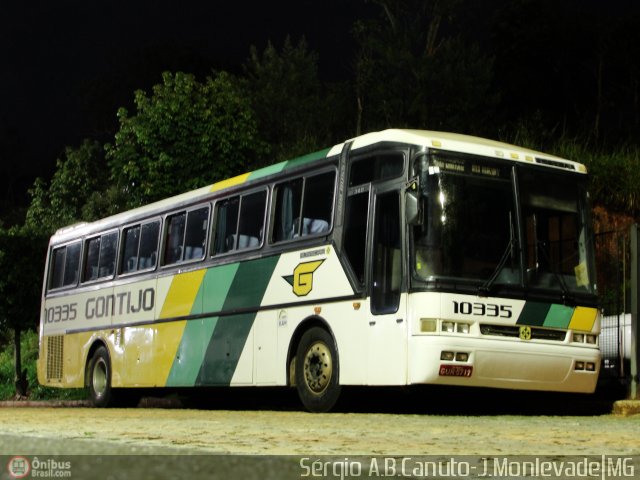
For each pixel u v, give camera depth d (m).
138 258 16.05
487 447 5.69
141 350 15.49
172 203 15.33
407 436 6.64
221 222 13.89
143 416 10.75
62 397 22.27
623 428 7.86
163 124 23.98
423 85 34.88
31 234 23.03
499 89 38.22
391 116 35.44
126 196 27.88
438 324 10.06
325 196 11.76
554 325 10.88
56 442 4.30
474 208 10.71
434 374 9.95
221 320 13.41
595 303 11.34
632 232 11.95
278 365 12.03
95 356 16.97
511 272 10.72
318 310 11.41
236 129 24.62
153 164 23.91
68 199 31.17
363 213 11.05
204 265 14.04
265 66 38.44
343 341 10.95
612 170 20.78
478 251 10.58
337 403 11.37
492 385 10.31
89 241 17.88
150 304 15.39
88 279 17.67
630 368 11.95
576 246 11.44
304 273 11.77
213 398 17.80
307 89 38.09
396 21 36.88
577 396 12.53
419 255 10.29
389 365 10.30
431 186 10.51
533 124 26.77
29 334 28.62
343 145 11.68
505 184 11.04
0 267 22.41
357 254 10.98
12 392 23.66
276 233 12.56
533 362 10.58
